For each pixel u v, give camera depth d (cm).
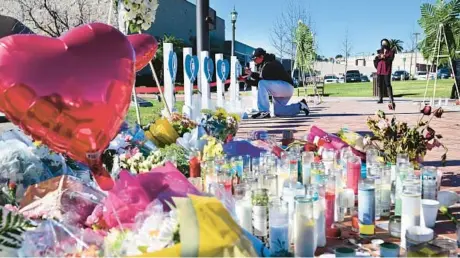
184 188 257
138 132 447
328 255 253
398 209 344
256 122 1056
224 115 608
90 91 224
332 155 410
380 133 431
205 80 922
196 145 461
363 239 306
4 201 298
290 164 382
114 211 243
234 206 289
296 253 263
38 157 334
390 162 407
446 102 1389
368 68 6994
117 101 235
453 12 1417
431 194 353
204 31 923
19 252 212
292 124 1002
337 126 950
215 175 343
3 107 227
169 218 219
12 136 351
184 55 805
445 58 1507
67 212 263
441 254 222
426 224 319
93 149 242
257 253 227
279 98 1177
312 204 267
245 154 436
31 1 2697
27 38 223
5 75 215
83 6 2698
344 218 342
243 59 4703
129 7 535
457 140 728
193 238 201
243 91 2336
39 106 220
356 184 368
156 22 4109
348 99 1820
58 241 217
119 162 374
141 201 242
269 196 296
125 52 238
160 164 360
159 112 760
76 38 229
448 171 510
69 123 227
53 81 219
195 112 715
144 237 212
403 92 2131
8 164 321
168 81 770
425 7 1464
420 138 421
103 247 214
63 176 296
